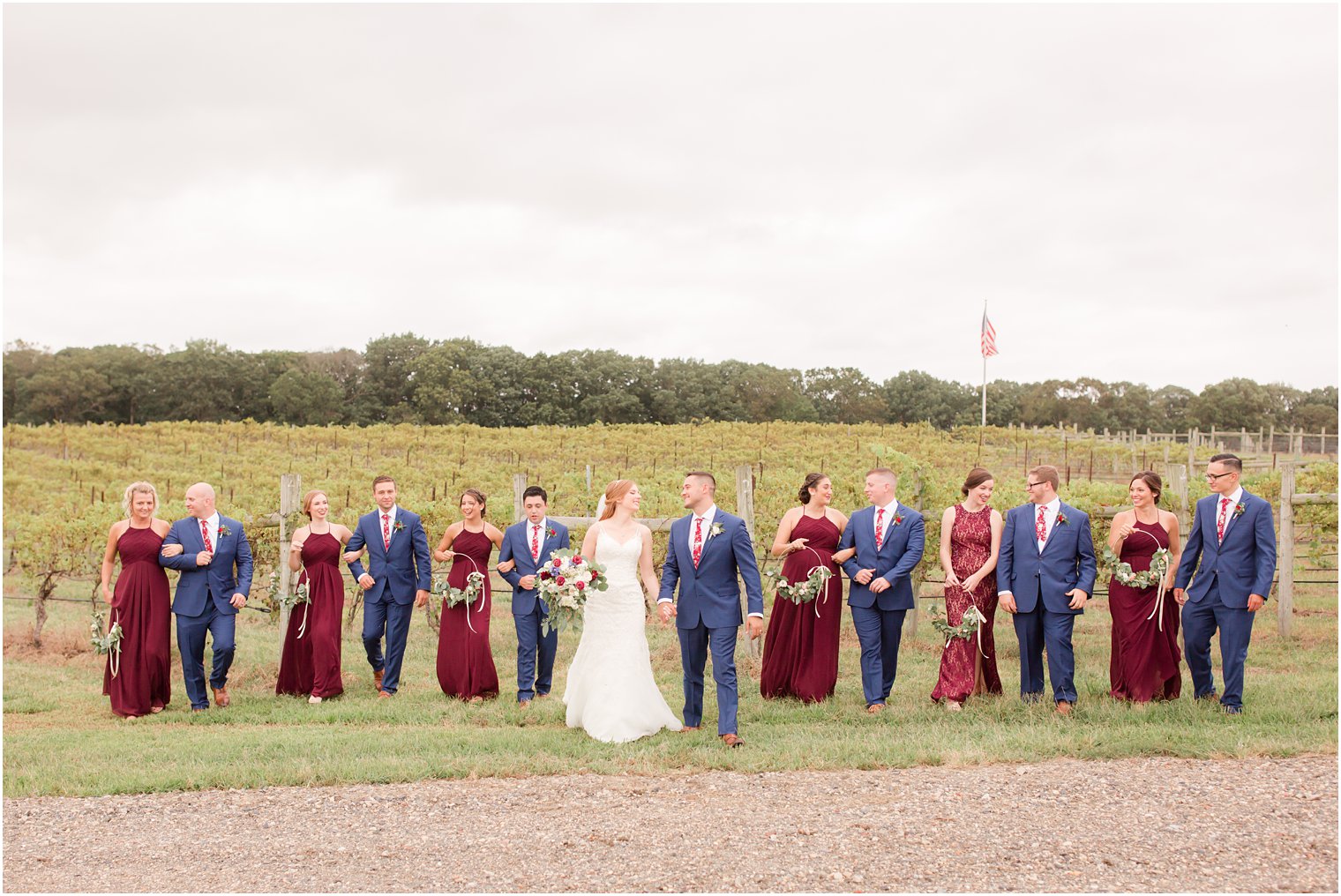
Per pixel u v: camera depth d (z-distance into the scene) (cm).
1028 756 495
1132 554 634
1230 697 598
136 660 691
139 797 462
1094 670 771
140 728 645
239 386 8206
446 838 394
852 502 1265
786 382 8706
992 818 400
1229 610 595
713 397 8594
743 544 557
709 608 556
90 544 1049
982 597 656
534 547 696
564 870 355
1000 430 3744
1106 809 409
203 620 700
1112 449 2962
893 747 516
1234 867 346
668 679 796
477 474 1939
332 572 746
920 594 1142
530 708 669
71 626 1063
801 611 673
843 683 748
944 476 1572
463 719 654
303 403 7712
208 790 471
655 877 347
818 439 3438
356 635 1071
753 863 358
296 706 707
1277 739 513
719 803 432
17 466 2419
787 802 430
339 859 373
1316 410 7575
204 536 705
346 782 478
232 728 641
